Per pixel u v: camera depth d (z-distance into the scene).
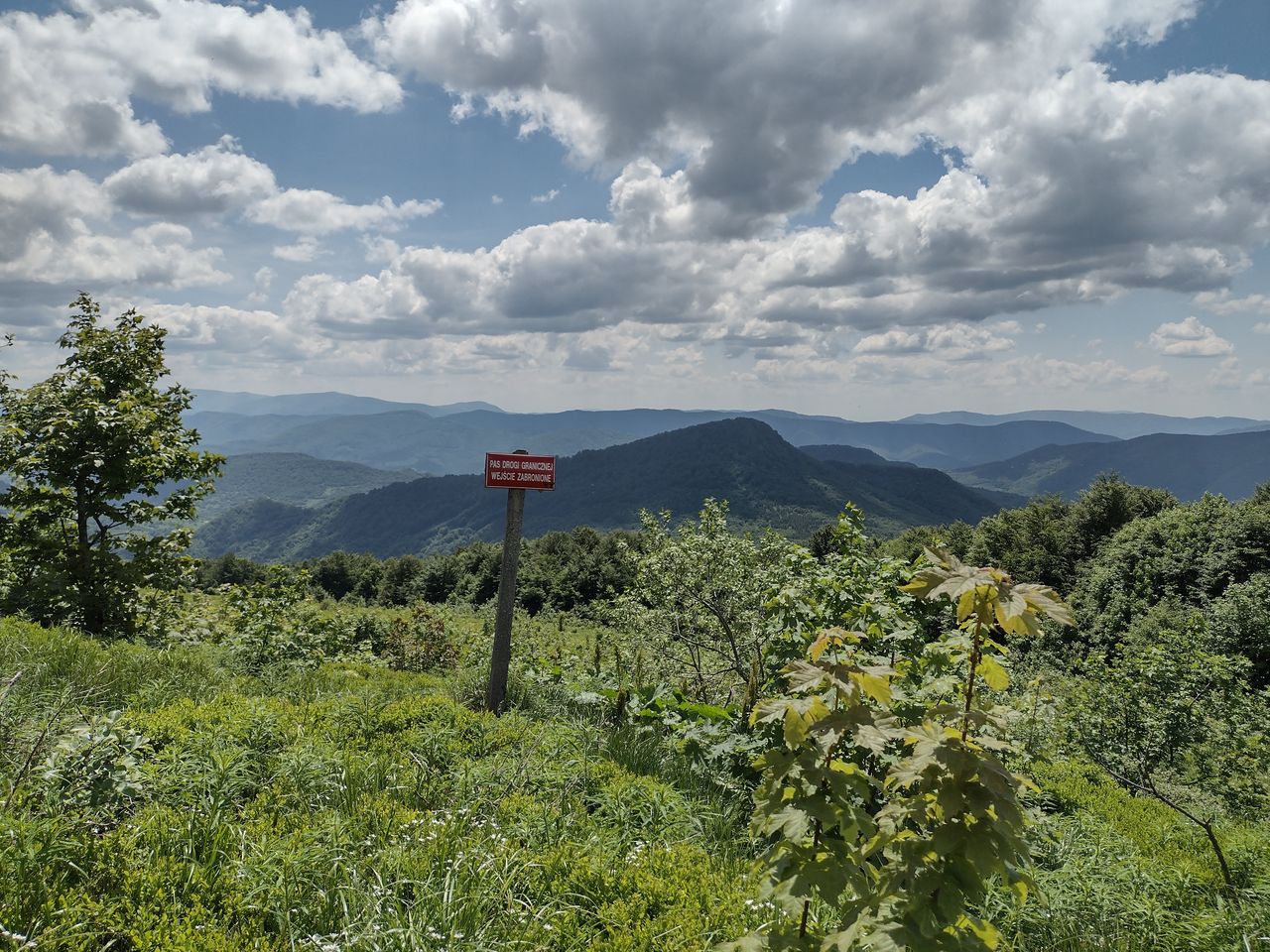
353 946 3.43
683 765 7.11
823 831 2.39
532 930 3.79
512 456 8.65
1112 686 14.66
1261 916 5.17
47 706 5.66
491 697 8.66
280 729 6.14
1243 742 13.40
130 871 3.68
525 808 5.31
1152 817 9.06
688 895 4.27
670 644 14.64
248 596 14.13
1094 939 4.78
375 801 5.14
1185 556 40.88
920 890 2.08
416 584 94.94
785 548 13.58
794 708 2.29
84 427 11.35
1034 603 2.10
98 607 11.31
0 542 11.62
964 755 2.07
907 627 6.38
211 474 13.51
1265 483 45.75
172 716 5.90
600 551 79.25
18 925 3.15
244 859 3.91
